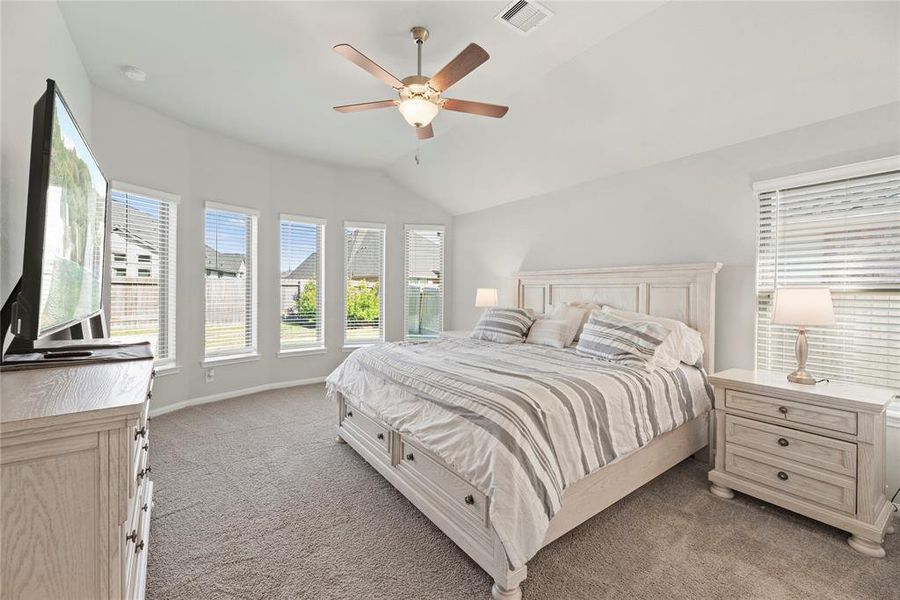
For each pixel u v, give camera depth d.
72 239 1.42
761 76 2.42
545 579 1.65
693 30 2.31
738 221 2.90
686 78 2.61
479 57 1.99
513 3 2.21
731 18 2.18
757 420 2.22
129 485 0.88
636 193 3.57
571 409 1.83
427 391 2.08
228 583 1.61
